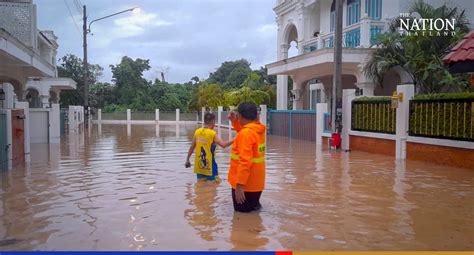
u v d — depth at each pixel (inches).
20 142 436.5
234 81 2065.7
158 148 603.5
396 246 173.8
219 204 245.4
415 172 371.2
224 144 313.0
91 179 334.0
